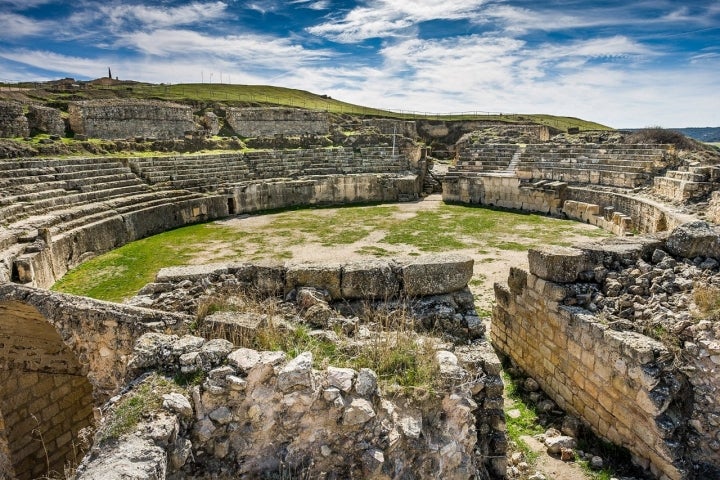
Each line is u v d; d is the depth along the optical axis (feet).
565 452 22.25
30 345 29.66
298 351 17.74
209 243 75.92
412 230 83.25
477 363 19.69
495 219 93.86
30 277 46.62
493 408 19.54
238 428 14.70
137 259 66.08
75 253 62.49
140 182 93.97
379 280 23.40
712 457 19.66
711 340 20.79
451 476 16.22
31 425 31.35
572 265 26.66
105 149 102.53
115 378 21.54
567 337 25.64
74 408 34.37
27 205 64.08
